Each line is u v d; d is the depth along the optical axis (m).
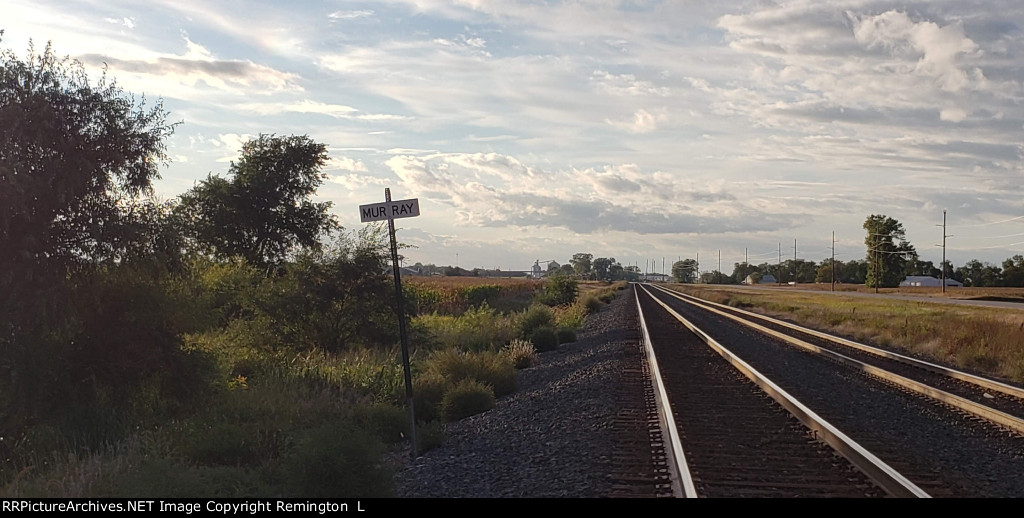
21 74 13.76
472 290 58.88
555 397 15.50
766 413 13.21
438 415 14.79
